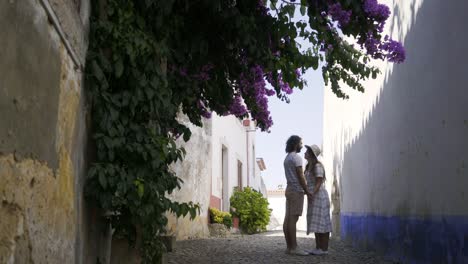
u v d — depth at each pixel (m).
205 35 5.25
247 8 5.12
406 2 6.70
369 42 5.52
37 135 2.42
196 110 6.66
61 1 2.83
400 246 6.98
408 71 6.57
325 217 7.94
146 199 4.02
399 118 7.05
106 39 3.95
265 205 18.33
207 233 13.79
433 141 5.59
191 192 12.66
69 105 3.14
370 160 9.12
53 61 2.71
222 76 6.04
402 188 6.90
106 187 3.75
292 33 5.15
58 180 2.86
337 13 5.07
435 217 5.53
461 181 4.75
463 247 4.70
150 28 4.46
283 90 6.59
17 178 2.16
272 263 6.95
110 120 3.88
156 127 4.52
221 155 16.72
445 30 5.14
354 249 9.65
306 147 8.24
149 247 4.45
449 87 5.04
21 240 2.24
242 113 7.07
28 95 2.28
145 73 4.16
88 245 3.83
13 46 2.08
